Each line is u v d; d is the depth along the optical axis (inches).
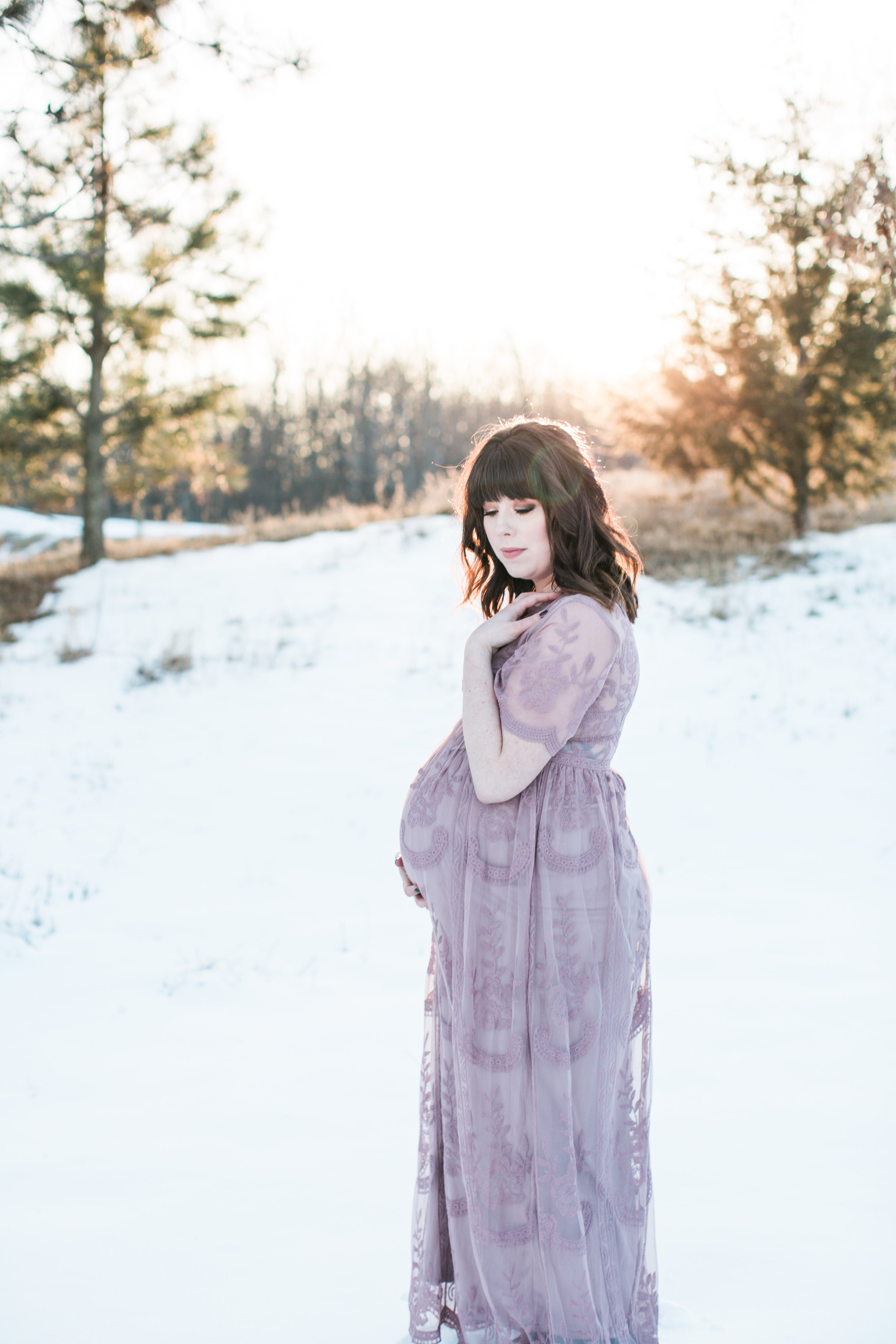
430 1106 76.6
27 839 239.6
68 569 589.0
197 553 613.9
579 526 74.5
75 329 556.1
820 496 515.2
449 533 586.6
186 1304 82.4
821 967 156.0
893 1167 99.7
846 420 483.8
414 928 185.6
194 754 303.9
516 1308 70.5
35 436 601.3
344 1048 136.4
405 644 401.7
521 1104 70.4
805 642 370.9
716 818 237.1
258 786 276.8
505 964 70.4
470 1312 73.2
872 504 553.6
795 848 217.5
